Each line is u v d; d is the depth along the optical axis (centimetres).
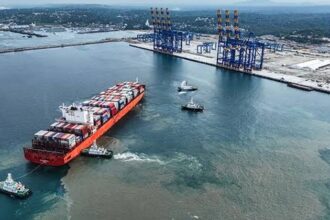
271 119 13775
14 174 9169
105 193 8462
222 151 10819
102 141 11375
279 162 10181
